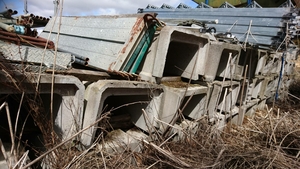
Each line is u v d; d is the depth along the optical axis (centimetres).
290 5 407
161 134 214
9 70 127
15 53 143
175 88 223
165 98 220
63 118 163
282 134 255
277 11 328
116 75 203
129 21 216
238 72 329
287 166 189
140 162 190
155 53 216
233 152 199
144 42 216
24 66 142
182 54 269
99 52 223
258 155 193
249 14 363
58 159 147
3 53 139
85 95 171
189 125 228
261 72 401
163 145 200
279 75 495
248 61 344
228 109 335
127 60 206
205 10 430
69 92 157
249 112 405
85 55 235
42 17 347
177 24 333
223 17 398
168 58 286
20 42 163
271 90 505
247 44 329
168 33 202
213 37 285
